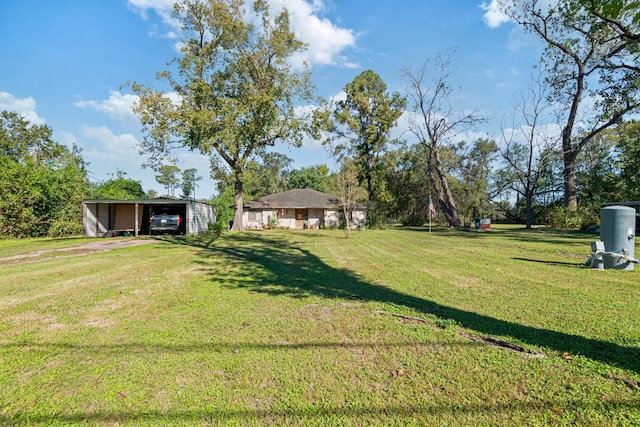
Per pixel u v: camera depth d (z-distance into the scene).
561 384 2.57
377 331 3.76
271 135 22.16
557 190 29.05
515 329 3.75
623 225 7.93
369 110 35.34
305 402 2.38
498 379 2.66
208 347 3.34
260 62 22.30
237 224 23.91
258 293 5.62
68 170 20.05
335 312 4.52
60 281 6.57
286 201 30.86
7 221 16.48
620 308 4.60
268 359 3.07
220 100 19.56
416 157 38.78
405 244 14.66
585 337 3.51
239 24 20.05
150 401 2.40
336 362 3.00
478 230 26.02
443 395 2.45
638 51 14.61
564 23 17.03
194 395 2.48
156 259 9.78
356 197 21.69
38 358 3.09
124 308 4.72
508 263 8.89
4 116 34.94
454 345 3.34
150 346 3.37
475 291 5.68
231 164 22.75
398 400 2.39
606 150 28.45
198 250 12.21
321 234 21.81
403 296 5.36
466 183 39.91
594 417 2.15
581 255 10.44
